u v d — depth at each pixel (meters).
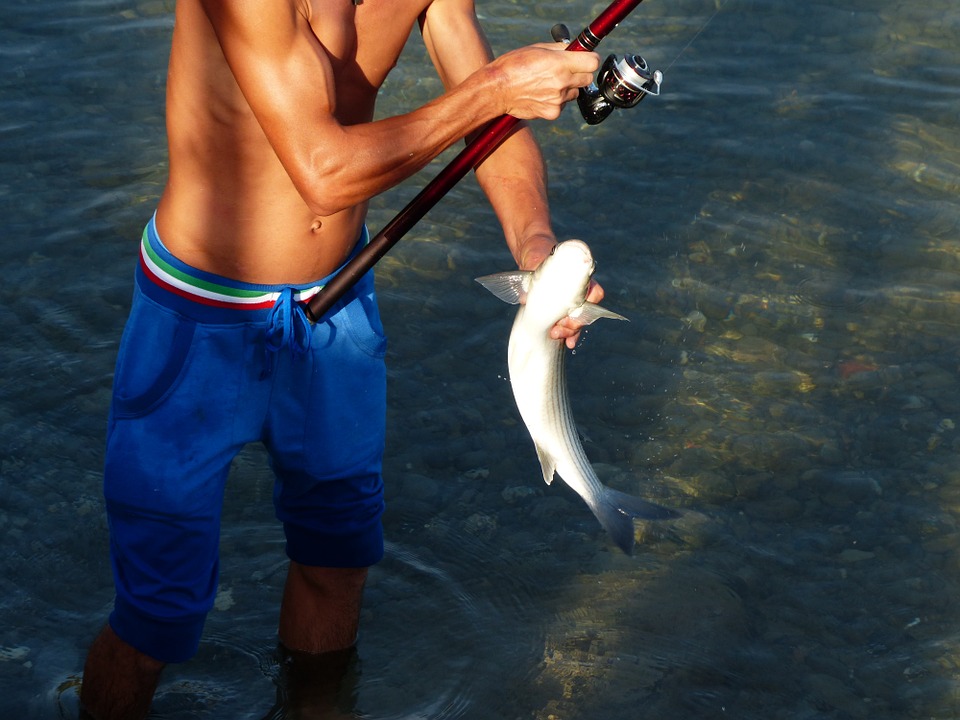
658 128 5.94
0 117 5.76
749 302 4.81
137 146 5.62
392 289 4.81
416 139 2.40
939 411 4.27
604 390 4.36
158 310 2.65
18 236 4.93
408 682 3.21
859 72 6.43
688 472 3.99
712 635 3.37
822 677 3.23
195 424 2.69
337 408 2.87
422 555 3.64
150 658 2.87
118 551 2.79
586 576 3.58
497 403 4.28
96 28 6.64
